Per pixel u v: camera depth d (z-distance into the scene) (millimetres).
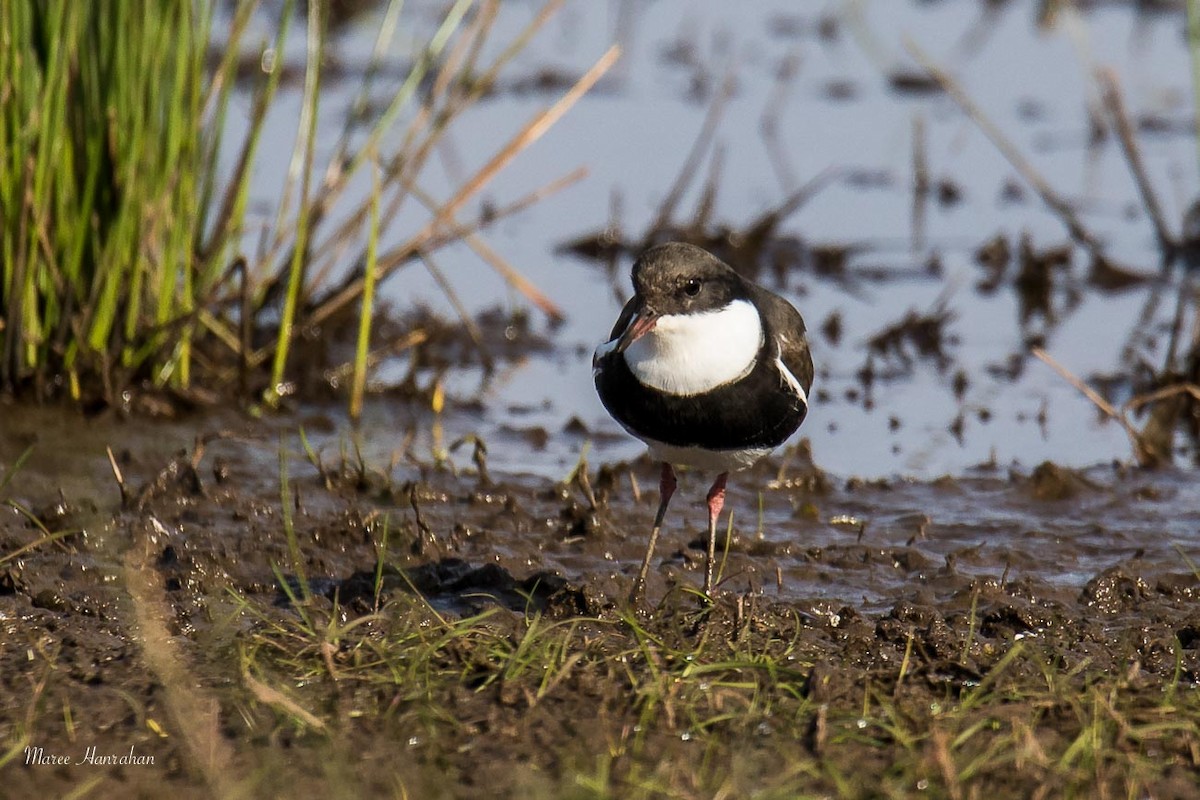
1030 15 26172
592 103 22266
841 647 9445
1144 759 7969
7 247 13250
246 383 14062
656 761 7938
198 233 14211
